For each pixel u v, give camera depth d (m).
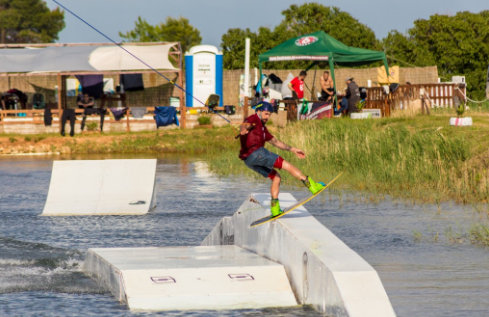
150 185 51.97
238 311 23.98
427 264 30.77
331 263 22.69
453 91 94.44
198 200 54.66
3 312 24.59
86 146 105.12
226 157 84.94
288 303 24.80
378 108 97.50
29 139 107.44
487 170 54.19
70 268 32.34
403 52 161.25
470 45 155.50
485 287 26.67
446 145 60.94
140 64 116.00
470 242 35.31
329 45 97.06
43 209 50.12
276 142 28.12
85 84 120.62
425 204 47.94
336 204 49.19
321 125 82.50
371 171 60.91
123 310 24.48
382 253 33.34
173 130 113.75
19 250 36.44
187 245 37.94
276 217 28.00
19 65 114.38
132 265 27.33
